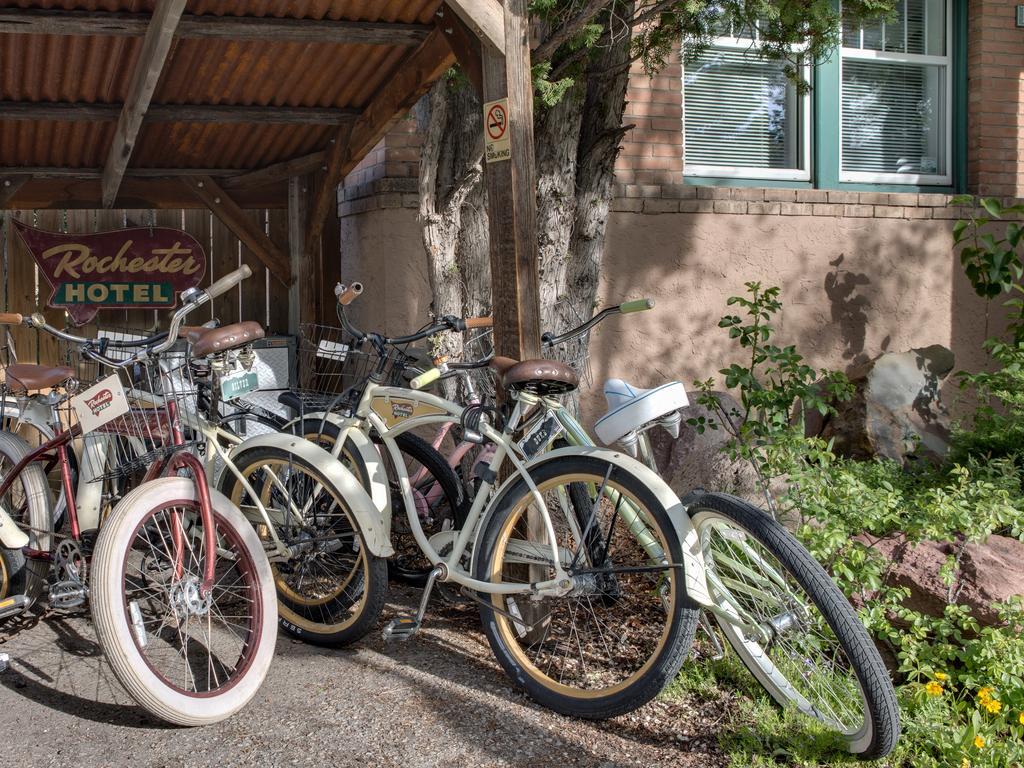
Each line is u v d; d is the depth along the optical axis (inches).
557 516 148.2
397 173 233.1
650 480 116.0
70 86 178.1
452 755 110.3
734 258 258.8
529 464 125.7
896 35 281.6
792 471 147.9
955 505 141.3
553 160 177.5
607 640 141.3
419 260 234.2
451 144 185.0
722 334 258.5
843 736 111.3
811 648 117.6
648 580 158.6
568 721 119.7
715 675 131.6
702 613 130.6
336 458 144.6
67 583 134.0
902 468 207.6
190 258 250.7
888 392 226.4
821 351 266.5
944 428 225.1
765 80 272.1
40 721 116.7
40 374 145.9
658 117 255.4
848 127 281.6
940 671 126.5
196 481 120.2
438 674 131.7
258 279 255.4
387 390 144.9
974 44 282.8
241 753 109.5
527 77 132.6
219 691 116.5
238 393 135.6
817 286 265.6
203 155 227.5
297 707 120.9
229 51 169.3
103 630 109.0
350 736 113.8
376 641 143.2
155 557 129.4
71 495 138.0
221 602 151.9
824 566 140.9
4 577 147.6
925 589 135.4
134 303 248.4
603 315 138.3
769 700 123.8
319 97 193.6
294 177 239.6
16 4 143.1
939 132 288.4
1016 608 127.0
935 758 114.5
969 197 237.1
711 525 116.0
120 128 185.3
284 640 144.0
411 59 168.7
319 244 256.5
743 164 272.4
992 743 112.6
